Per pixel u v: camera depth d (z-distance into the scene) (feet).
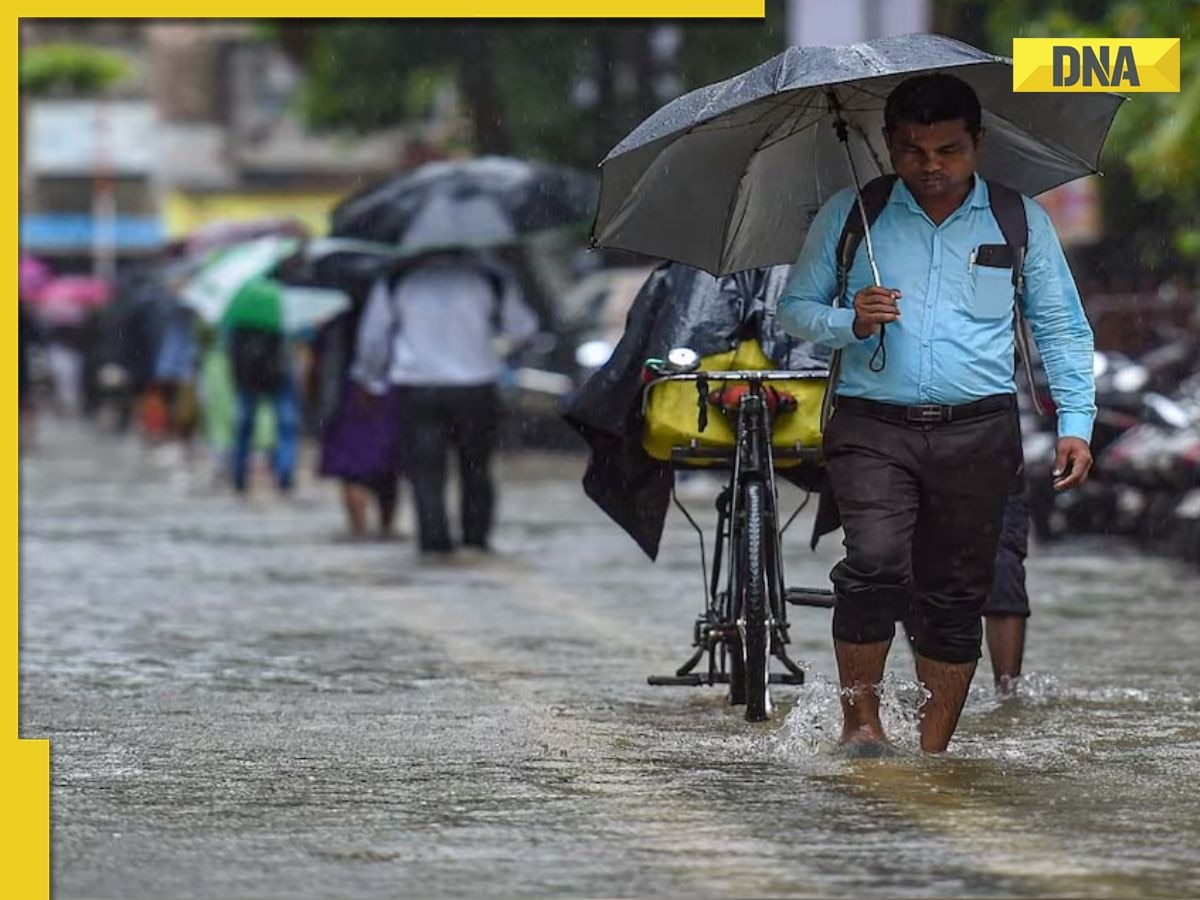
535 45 294.05
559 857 58.03
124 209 603.67
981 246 68.54
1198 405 148.66
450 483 225.35
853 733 71.67
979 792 66.13
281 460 215.51
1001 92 71.82
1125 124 158.40
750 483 78.33
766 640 78.28
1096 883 54.75
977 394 68.49
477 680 92.12
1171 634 106.01
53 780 69.67
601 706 84.23
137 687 90.74
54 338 460.96
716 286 80.28
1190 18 153.69
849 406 69.41
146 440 308.60
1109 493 154.81
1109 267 199.93
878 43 69.62
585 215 148.15
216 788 68.18
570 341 260.21
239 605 121.70
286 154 577.02
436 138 361.10
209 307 214.69
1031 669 93.81
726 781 68.23
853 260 69.31
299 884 55.36
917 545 70.49
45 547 158.30
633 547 155.94
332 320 163.43
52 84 606.55
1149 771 69.62
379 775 70.08
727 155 74.13
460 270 147.84
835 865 56.75
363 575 138.10
